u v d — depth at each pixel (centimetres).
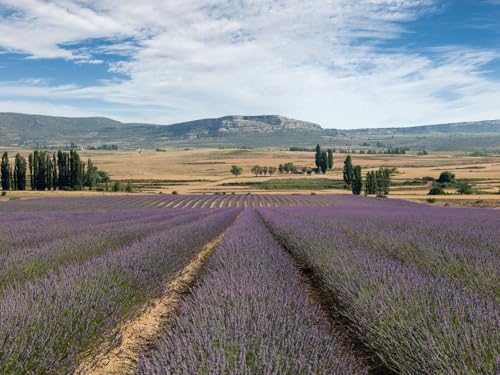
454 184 8288
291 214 2283
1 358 310
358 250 782
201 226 1409
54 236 1112
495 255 780
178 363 296
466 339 329
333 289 600
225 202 5366
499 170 11712
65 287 464
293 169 14250
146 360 307
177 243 921
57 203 4469
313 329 370
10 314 368
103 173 9981
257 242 923
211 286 503
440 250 775
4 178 7544
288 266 680
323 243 895
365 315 442
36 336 342
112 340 433
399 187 8331
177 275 802
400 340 368
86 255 785
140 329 510
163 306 618
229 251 786
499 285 516
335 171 14512
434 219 1731
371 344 398
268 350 319
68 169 7856
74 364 361
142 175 12694
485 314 383
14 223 1571
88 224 1531
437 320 377
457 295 438
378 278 536
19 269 601
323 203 5084
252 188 8688
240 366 290
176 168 15212
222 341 330
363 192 7950
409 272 573
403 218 1806
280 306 421
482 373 292
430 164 15788
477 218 1803
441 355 319
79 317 404
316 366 297
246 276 539
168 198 5681
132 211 2970
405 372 340
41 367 324
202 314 389
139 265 637
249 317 386
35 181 7669
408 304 420
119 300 489
